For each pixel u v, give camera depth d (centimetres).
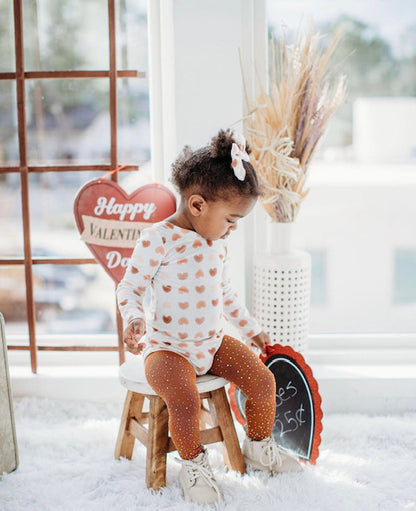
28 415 163
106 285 185
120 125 176
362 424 152
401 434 149
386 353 176
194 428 119
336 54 180
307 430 135
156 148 173
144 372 129
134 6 170
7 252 183
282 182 154
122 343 171
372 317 233
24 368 177
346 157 198
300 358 136
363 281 243
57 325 187
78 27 172
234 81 159
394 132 191
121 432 137
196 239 128
